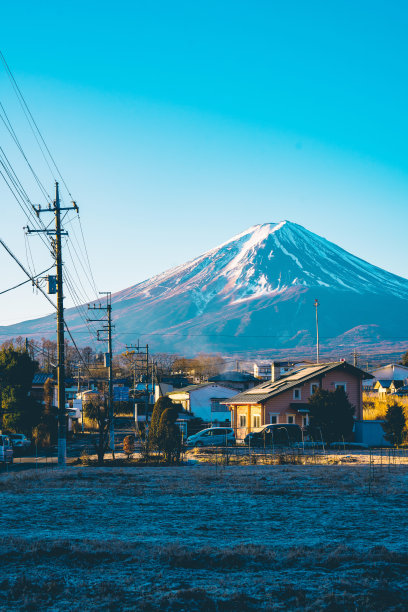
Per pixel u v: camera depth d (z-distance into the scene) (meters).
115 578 8.80
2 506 15.41
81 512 14.45
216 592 8.16
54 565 9.43
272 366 70.12
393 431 50.50
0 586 8.42
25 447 52.00
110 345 57.88
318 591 8.23
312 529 12.31
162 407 49.66
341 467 27.97
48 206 33.16
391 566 9.28
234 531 12.12
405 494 17.48
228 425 76.12
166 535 11.70
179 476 23.31
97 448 34.88
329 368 61.00
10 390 56.56
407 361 150.00
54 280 33.31
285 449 46.75
